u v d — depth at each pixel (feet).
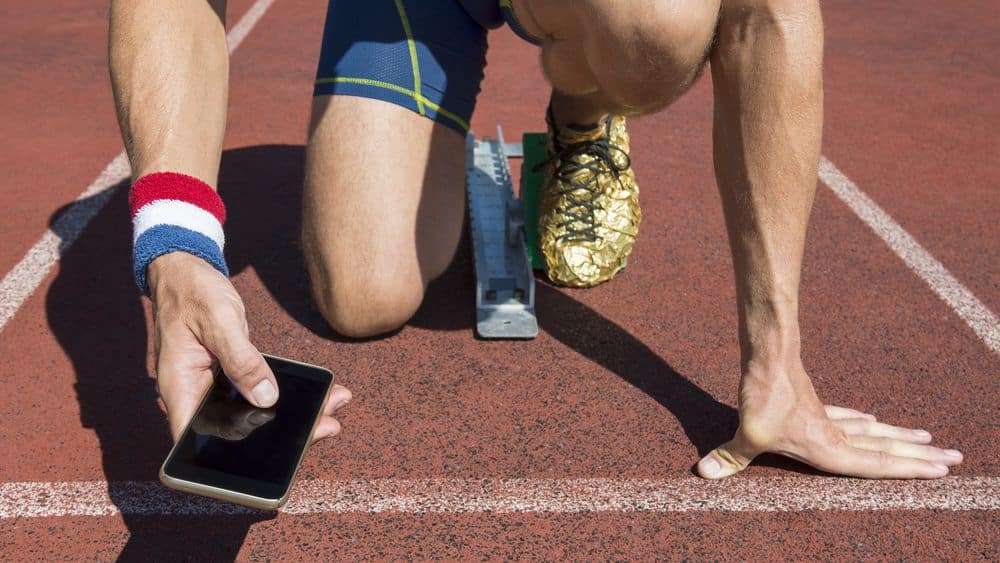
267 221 10.61
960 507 6.35
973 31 20.16
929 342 8.43
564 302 8.96
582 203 9.01
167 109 5.46
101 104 14.75
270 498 4.21
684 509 6.28
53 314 8.68
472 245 9.68
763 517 6.22
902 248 10.32
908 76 17.08
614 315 8.76
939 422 7.28
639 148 13.32
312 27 19.45
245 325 4.73
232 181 11.71
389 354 8.04
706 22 5.51
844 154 13.24
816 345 8.33
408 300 7.98
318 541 5.93
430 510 6.22
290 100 15.11
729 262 9.93
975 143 13.83
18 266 9.57
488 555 5.83
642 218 10.97
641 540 5.99
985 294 9.36
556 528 6.08
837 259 10.02
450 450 6.82
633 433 7.06
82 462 6.64
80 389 7.52
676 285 9.39
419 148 7.93
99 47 17.80
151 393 7.49
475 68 8.27
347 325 7.98
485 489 6.43
